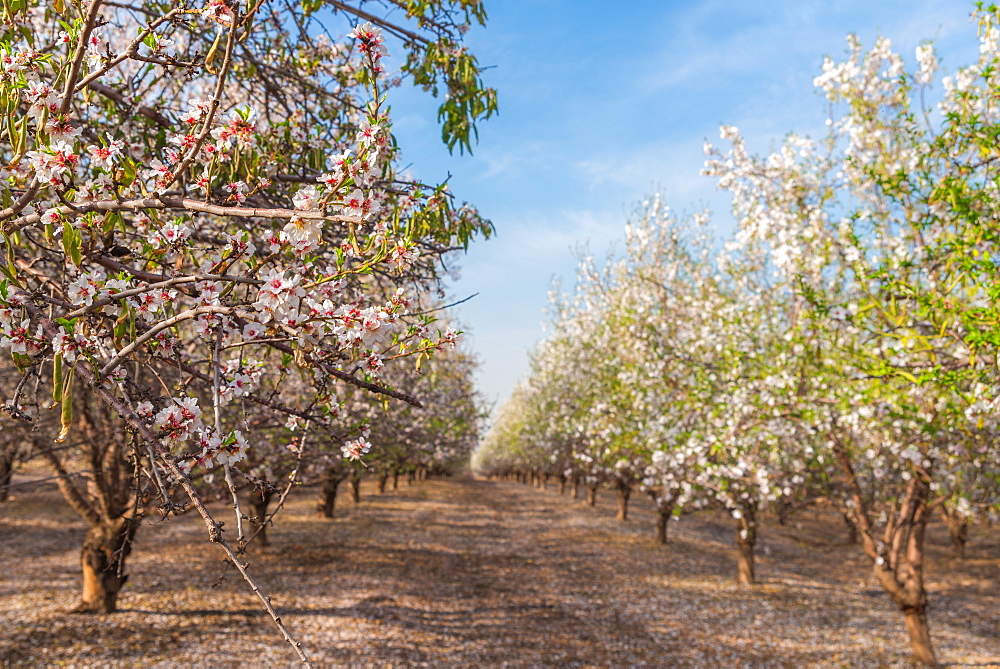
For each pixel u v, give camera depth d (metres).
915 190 6.41
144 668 8.30
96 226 2.54
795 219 8.77
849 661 10.48
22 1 2.56
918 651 10.29
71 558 14.25
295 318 2.56
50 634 9.03
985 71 6.03
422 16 4.24
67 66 2.58
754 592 15.16
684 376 12.10
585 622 12.55
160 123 3.79
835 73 8.84
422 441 21.23
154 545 15.40
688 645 11.31
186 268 3.36
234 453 2.28
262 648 9.48
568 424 23.44
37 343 2.39
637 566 17.86
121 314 2.36
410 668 9.39
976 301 5.79
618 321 15.81
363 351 2.82
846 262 8.32
